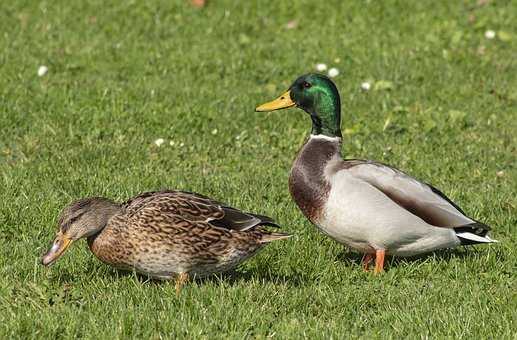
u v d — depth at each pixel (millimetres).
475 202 12258
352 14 22781
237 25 22109
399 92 17719
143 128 15055
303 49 20625
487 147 14828
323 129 10438
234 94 17312
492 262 10375
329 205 9906
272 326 8453
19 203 11508
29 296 8883
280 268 10047
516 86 18078
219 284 9141
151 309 8602
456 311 8898
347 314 8859
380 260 10055
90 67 18828
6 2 23406
